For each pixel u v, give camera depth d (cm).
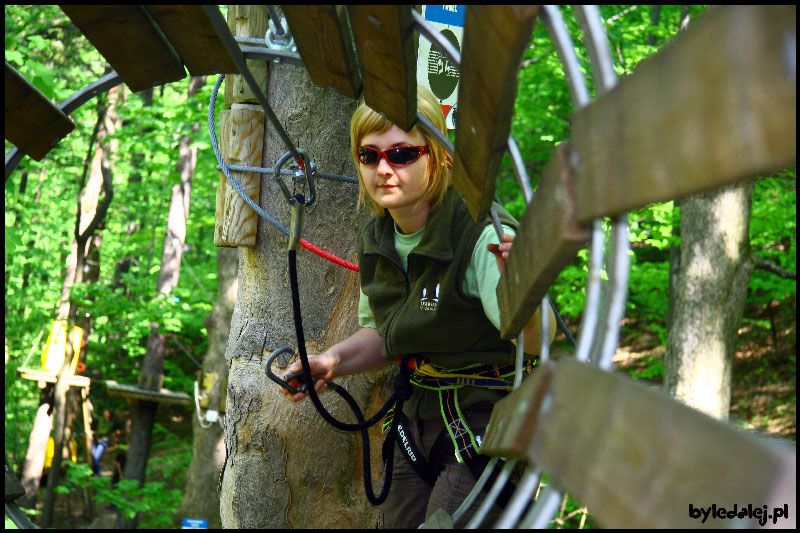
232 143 269
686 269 723
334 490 266
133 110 1012
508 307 144
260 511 263
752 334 1348
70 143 1441
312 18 144
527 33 94
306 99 270
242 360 271
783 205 835
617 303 93
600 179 87
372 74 154
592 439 82
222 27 144
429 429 212
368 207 274
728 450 61
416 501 225
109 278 1894
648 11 880
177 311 1192
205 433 957
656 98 74
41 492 1502
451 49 139
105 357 1836
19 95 189
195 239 1636
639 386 77
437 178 202
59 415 1272
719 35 62
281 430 264
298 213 208
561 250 99
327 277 271
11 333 1574
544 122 939
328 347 270
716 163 62
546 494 93
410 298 204
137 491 1077
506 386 205
